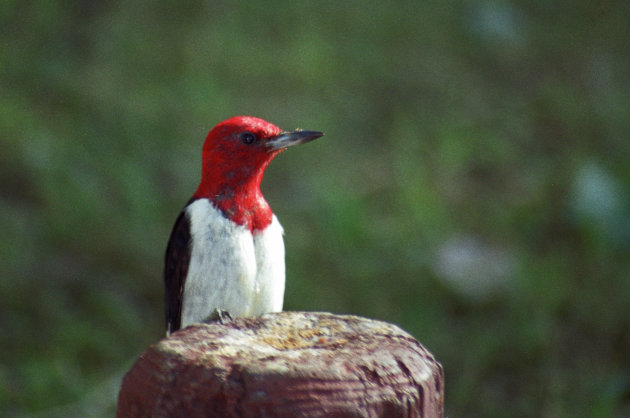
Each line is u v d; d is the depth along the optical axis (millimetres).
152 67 14992
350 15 17172
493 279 10680
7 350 9531
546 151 13531
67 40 15367
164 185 12234
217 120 13586
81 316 10078
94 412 8695
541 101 14805
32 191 11844
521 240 11430
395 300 10461
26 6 15750
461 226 11648
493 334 9883
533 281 10469
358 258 11031
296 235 11375
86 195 11555
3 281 10234
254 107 14039
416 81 15242
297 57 15547
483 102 14820
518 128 14078
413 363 3596
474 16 16250
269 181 12516
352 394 3393
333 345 3680
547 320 9945
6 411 8664
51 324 9914
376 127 13992
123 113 13461
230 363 3445
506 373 9438
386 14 17234
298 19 16891
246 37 16203
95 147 12602
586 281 10562
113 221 11305
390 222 11734
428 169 12930
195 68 14898
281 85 14789
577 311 10164
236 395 3369
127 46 15445
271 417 3336
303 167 12797
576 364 9438
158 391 3469
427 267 10844
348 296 10484
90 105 13656
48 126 13062
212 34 16094
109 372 9344
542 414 8727
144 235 11219
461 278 10648
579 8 17922
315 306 10289
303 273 10703
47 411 8695
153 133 13086
